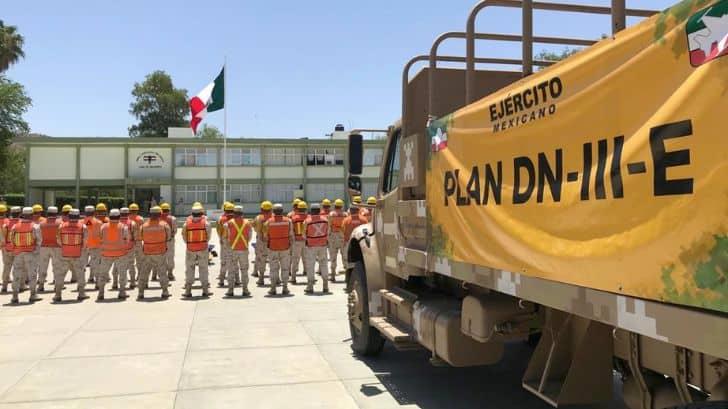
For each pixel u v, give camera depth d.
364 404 4.88
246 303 10.26
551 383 3.35
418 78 5.03
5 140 48.72
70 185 48.31
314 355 6.57
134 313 9.31
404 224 4.96
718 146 1.77
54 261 10.66
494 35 4.28
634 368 2.77
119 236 10.81
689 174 1.89
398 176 5.36
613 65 2.28
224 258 12.47
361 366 6.07
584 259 2.44
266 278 13.77
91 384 5.52
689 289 1.88
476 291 4.06
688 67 1.90
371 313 5.75
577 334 3.21
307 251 11.54
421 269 4.62
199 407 4.86
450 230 3.85
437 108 4.88
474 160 3.50
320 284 12.92
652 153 2.05
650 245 2.06
